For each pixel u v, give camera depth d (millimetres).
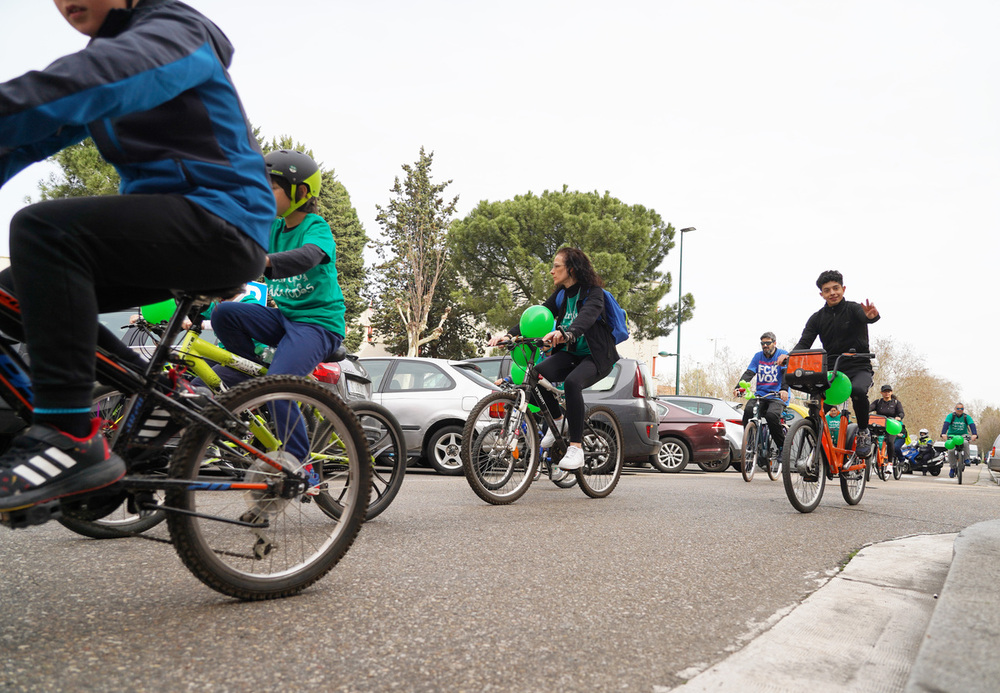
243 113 2305
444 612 2443
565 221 30859
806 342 6680
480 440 5293
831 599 2861
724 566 3391
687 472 13500
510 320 30344
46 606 2363
